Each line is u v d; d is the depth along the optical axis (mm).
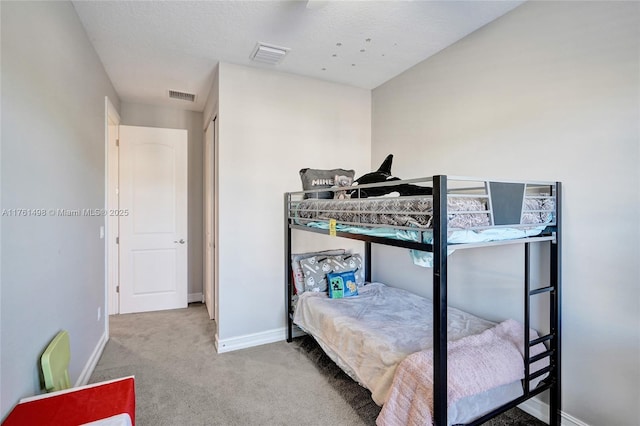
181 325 3400
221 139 2814
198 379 2336
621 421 1616
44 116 1575
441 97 2645
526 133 2023
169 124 4148
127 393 1336
